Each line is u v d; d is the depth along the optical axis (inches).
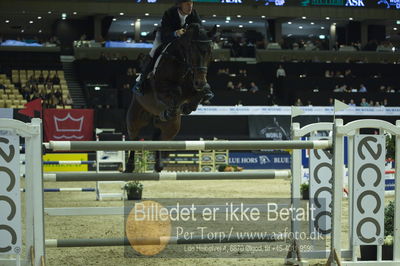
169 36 273.3
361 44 1482.5
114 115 947.3
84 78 1134.4
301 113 259.0
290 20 1411.2
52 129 839.7
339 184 220.5
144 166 542.0
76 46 1258.0
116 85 1074.7
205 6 1290.6
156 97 274.4
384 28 1505.9
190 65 264.2
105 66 1140.5
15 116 685.9
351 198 231.9
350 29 1491.1
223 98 1043.3
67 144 203.0
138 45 1290.6
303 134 254.1
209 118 1000.2
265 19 1429.6
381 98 1081.4
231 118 1004.6
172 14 279.4
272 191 595.5
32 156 197.8
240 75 1152.8
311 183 248.1
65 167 812.6
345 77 1145.4
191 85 274.1
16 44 1284.4
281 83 1130.7
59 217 390.9
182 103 281.3
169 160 884.0
